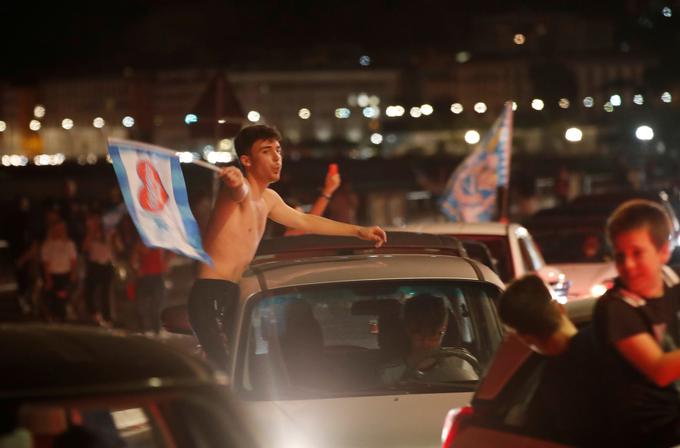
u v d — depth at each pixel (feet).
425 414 50.11
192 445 29.53
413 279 56.90
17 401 26.84
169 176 51.16
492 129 135.03
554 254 125.90
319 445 47.42
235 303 54.75
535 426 36.47
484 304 56.70
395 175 496.23
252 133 54.90
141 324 134.21
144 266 132.46
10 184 392.47
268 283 55.72
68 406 27.17
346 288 55.83
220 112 123.34
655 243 33.42
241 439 28.89
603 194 159.53
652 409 33.55
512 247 95.30
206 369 29.32
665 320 33.94
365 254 62.69
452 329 56.80
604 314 33.53
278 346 53.88
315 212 77.36
